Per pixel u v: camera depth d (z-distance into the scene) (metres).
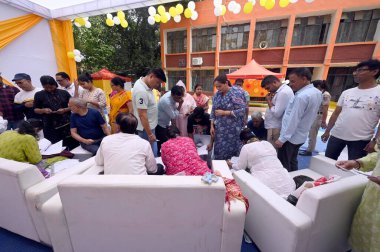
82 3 3.95
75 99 2.48
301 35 8.63
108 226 1.20
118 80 2.87
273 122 2.50
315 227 1.19
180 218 1.15
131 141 1.60
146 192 1.08
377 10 7.38
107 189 1.09
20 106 2.98
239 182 1.69
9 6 3.58
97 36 10.04
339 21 7.71
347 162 1.37
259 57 9.40
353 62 7.91
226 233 1.18
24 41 3.90
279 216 1.25
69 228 1.24
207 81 10.97
